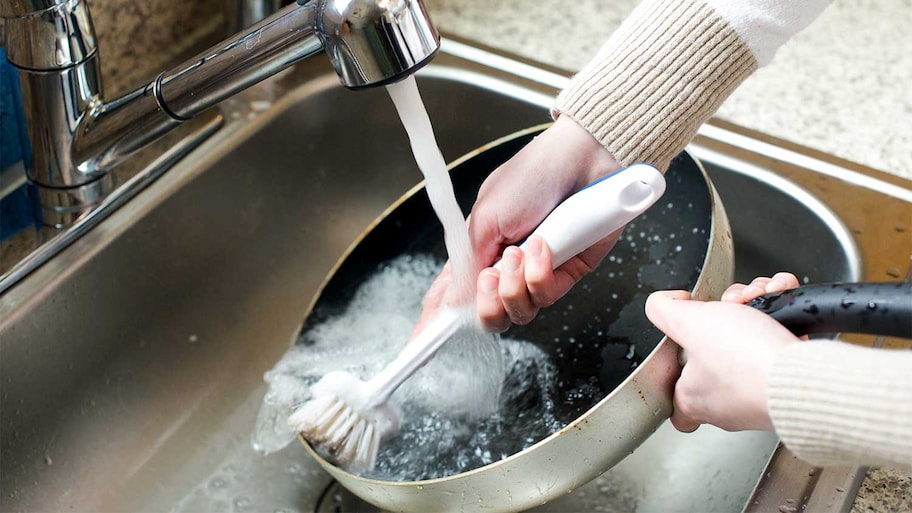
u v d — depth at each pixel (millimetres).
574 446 508
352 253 734
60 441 709
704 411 493
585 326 651
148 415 761
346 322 735
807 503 519
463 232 583
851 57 883
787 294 472
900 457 385
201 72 570
